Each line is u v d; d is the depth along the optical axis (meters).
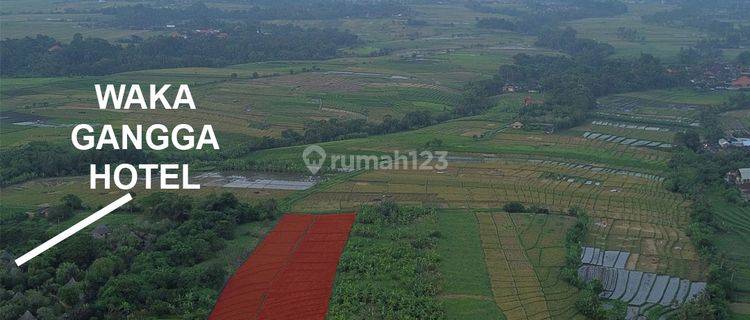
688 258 113.19
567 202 138.88
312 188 148.50
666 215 132.12
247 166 162.50
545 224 126.62
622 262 111.88
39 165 158.25
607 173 158.50
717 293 97.50
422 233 120.62
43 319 88.31
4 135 187.38
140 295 95.25
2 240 112.88
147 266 103.81
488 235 121.62
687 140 177.38
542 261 111.12
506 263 110.25
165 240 112.88
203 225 120.62
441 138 188.75
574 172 159.00
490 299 98.69
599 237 121.56
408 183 150.88
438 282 102.69
